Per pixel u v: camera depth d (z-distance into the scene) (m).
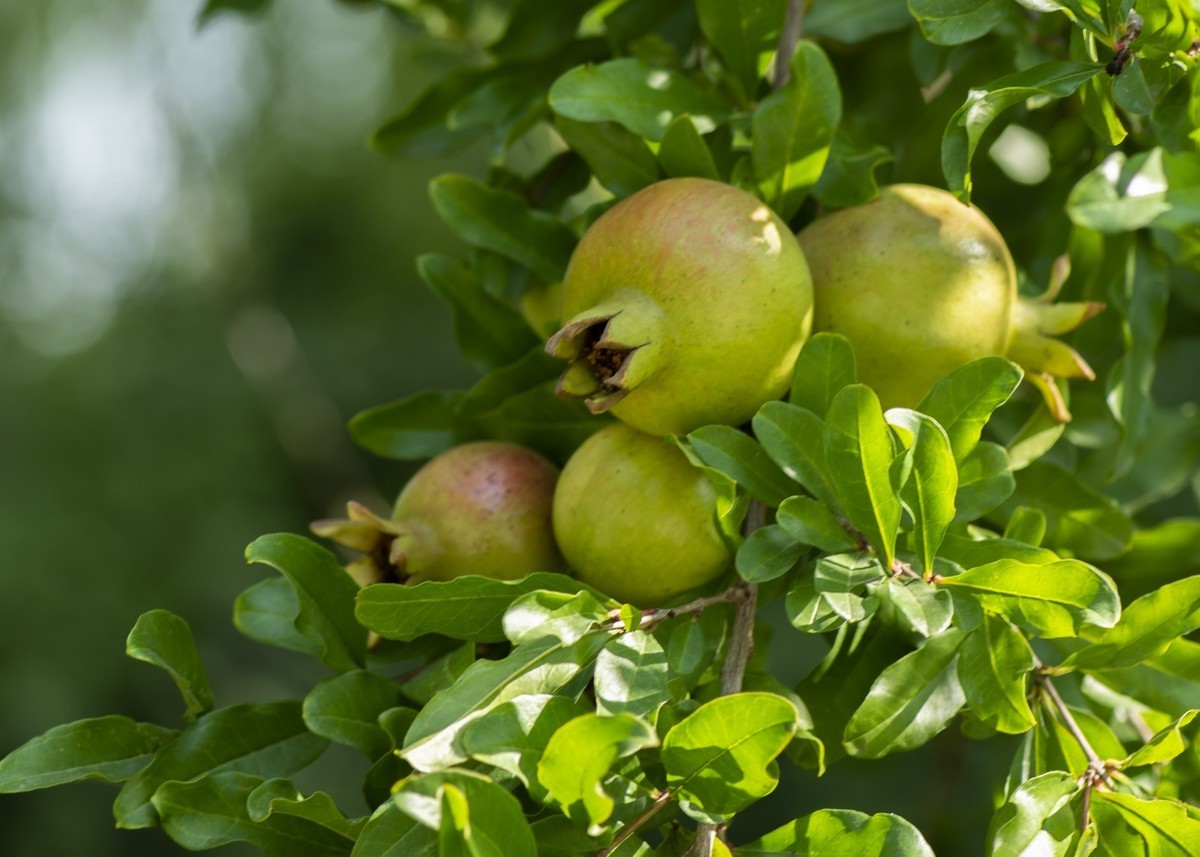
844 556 2.99
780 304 3.22
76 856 19.53
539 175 4.86
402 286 27.28
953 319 3.40
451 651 3.76
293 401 19.20
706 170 3.67
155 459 22.58
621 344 3.14
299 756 3.45
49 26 26.34
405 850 2.75
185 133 24.61
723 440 3.18
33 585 20.58
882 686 3.17
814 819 2.83
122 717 3.39
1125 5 3.13
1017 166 5.48
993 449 3.17
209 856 17.23
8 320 25.95
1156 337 4.23
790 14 4.07
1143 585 4.27
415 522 3.77
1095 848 3.07
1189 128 3.34
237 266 24.66
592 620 2.94
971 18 3.26
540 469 3.88
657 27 4.82
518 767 2.54
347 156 28.28
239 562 21.80
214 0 6.10
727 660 3.15
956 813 5.68
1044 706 3.36
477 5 6.32
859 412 2.87
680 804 2.71
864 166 3.64
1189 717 2.97
